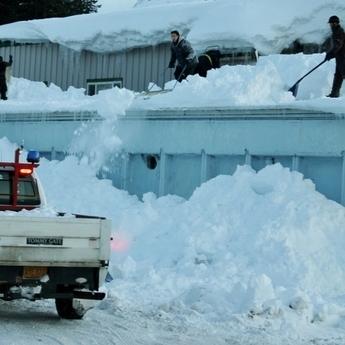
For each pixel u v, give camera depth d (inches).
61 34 1050.7
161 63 958.4
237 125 650.8
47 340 378.0
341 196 593.6
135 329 410.9
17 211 445.4
